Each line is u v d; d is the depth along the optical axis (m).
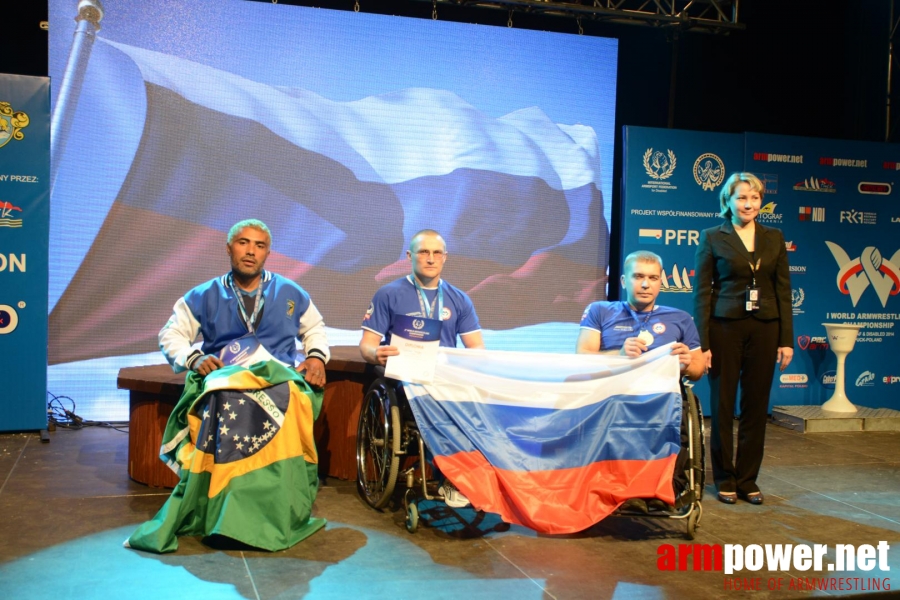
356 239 6.12
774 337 4.21
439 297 4.11
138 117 5.67
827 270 6.73
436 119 6.23
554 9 6.30
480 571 3.20
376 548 3.43
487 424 3.63
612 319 4.00
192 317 3.87
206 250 5.85
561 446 3.63
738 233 4.26
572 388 3.74
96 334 5.70
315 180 6.03
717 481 4.34
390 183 6.17
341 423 4.47
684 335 3.96
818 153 6.67
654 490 3.51
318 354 3.90
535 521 3.43
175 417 3.64
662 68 7.33
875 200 6.78
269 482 3.43
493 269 6.40
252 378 3.49
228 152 5.86
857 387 6.82
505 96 6.36
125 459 4.81
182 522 3.47
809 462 5.23
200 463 3.42
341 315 6.13
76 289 5.64
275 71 5.91
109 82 5.61
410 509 3.61
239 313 3.84
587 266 6.60
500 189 6.38
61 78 5.52
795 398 6.73
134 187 5.69
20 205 5.25
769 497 4.39
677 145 6.46
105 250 5.67
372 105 6.11
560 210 6.51
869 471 5.02
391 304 4.04
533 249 6.47
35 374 5.34
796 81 7.61
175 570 3.13
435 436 3.57
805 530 3.83
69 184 5.57
